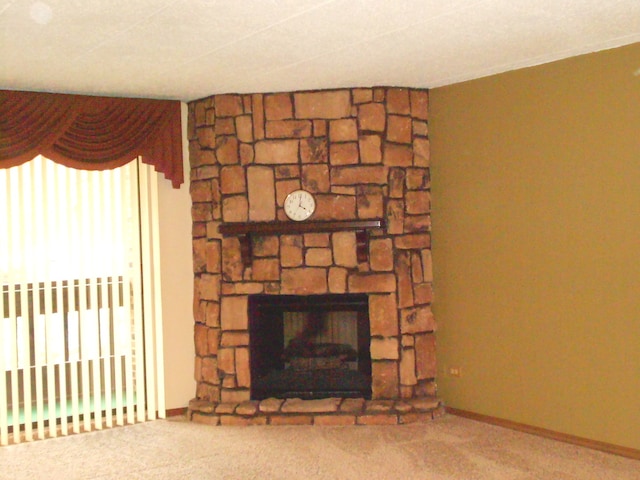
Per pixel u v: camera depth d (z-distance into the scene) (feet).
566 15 10.44
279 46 11.73
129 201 16.17
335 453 13.30
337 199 15.57
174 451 13.76
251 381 16.25
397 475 12.05
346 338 16.39
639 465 12.29
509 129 14.40
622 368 12.76
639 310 12.44
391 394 15.69
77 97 14.84
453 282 15.71
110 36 10.86
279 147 15.74
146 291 16.30
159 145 16.02
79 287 15.43
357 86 15.38
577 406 13.51
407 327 15.65
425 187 15.83
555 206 13.69
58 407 16.25
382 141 15.48
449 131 15.57
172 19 10.08
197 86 14.90
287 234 15.83
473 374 15.43
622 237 12.63
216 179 16.15
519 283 14.42
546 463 12.48
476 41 11.80
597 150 12.93
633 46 12.28
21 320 14.99
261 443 14.08
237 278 16.10
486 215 14.96
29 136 14.19
